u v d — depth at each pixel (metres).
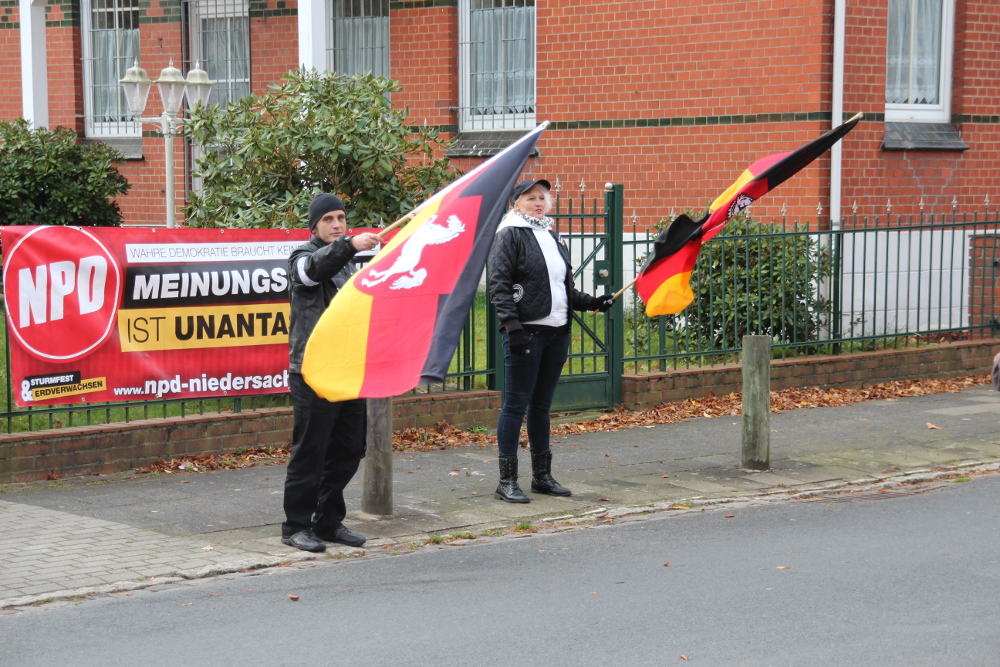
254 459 8.64
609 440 9.54
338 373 5.72
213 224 10.15
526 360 7.49
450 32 15.40
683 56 13.63
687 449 9.21
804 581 5.91
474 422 9.75
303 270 6.15
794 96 12.91
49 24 18.80
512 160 6.03
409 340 5.73
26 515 7.10
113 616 5.39
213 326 8.62
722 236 10.90
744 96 13.24
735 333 11.10
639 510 7.43
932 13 13.70
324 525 6.63
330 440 6.55
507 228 7.43
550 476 7.82
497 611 5.45
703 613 5.41
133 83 12.44
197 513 7.20
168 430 8.40
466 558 6.39
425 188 10.38
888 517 7.27
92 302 8.11
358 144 9.83
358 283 5.80
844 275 12.77
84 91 18.83
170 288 8.42
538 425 7.73
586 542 6.72
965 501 7.70
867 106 13.02
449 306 5.79
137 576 5.98
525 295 7.46
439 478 8.20
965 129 13.81
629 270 14.06
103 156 14.65
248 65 17.48
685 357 11.13
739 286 11.54
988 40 13.88
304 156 10.01
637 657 4.85
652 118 13.92
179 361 8.50
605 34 14.16
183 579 5.96
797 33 12.82
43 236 7.91
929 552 6.45
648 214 14.07
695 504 7.62
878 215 13.16
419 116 15.70
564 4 14.42
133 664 4.79
